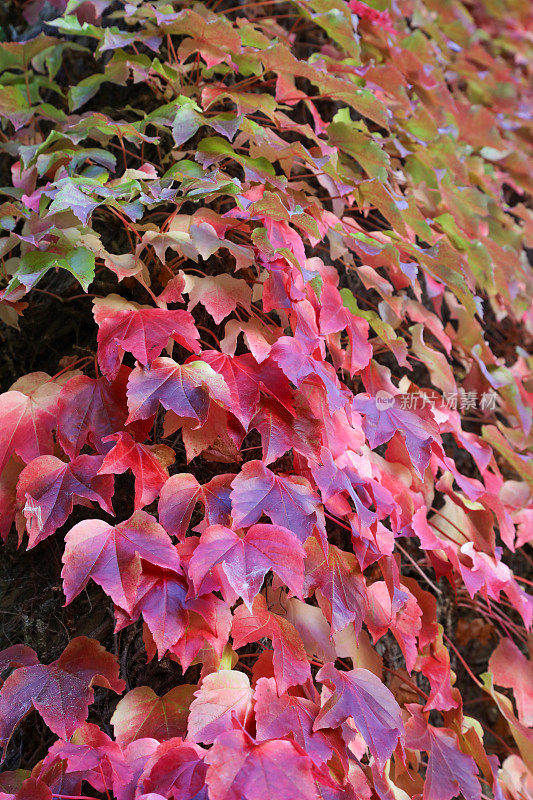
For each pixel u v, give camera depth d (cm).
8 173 130
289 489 96
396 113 132
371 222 137
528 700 123
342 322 107
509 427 148
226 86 122
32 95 126
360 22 135
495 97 167
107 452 96
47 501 93
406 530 113
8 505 98
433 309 143
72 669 93
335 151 112
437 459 120
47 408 101
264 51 109
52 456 95
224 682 92
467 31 163
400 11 147
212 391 93
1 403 99
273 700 91
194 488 96
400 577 115
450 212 137
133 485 113
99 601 110
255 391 98
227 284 104
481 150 162
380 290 118
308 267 107
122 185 103
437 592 132
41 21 136
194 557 89
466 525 121
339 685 95
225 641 92
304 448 98
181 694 97
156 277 117
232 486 94
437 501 132
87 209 94
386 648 122
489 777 114
